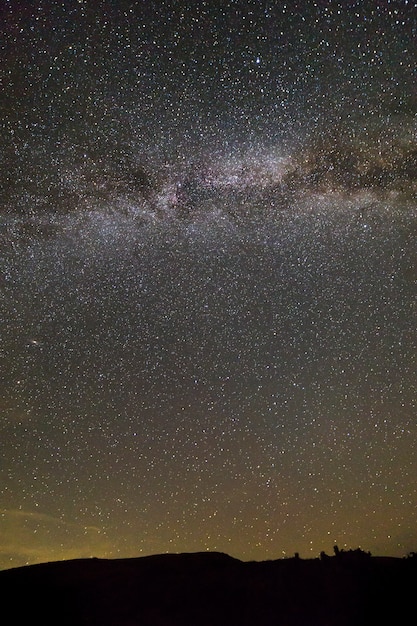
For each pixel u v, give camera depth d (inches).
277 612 156.6
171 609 161.8
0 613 163.9
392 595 157.6
